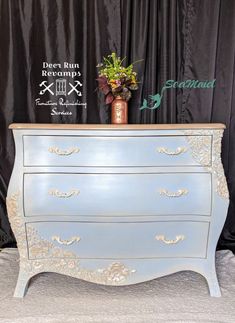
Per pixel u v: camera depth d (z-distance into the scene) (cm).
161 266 185
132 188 178
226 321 164
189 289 195
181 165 180
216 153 180
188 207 181
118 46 235
